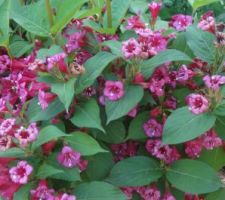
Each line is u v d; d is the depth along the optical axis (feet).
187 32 1.66
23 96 1.58
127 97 1.46
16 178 1.30
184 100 1.63
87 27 1.70
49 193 1.32
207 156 1.62
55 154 1.41
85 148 1.41
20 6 1.83
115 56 1.47
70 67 1.46
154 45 1.52
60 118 1.55
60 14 1.67
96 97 1.59
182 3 3.26
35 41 1.88
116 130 1.55
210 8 3.07
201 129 1.39
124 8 1.85
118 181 1.47
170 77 1.61
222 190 1.61
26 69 1.62
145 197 1.53
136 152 1.65
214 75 1.52
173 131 1.41
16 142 1.37
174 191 1.56
